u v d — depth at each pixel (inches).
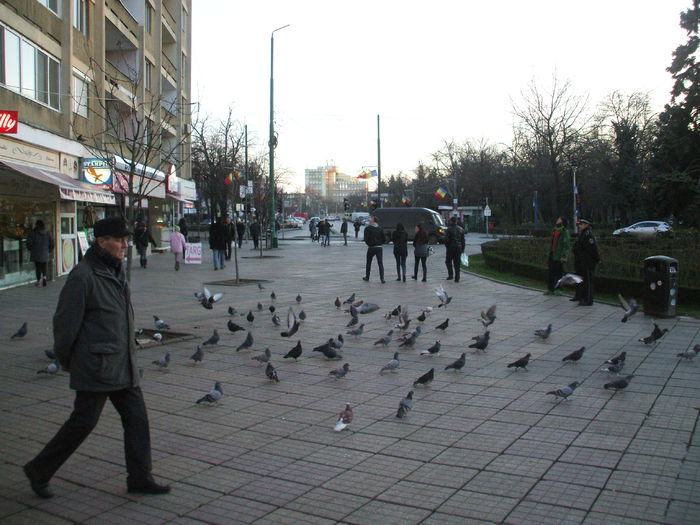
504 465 200.4
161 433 231.9
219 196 2081.7
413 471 196.2
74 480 189.0
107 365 170.1
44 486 175.3
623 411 255.0
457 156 3513.8
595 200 2463.1
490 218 3053.6
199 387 294.8
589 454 209.2
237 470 197.6
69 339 167.5
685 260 653.9
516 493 179.8
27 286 717.3
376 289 698.2
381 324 464.8
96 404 172.7
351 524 161.9
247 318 461.7
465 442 221.3
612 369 300.0
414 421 244.7
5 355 360.2
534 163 2292.1
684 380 301.0
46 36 775.7
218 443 221.6
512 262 866.1
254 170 2304.4
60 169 814.5
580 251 551.5
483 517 165.2
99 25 948.0
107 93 959.0
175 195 1411.2
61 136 804.0
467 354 361.4
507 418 247.6
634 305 445.4
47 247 716.0
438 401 271.0
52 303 576.7
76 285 168.1
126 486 185.0
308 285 741.9
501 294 647.8
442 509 170.1
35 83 749.9
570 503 172.9
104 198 832.3
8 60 677.3
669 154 1202.0
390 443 221.0
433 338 408.8
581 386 292.5
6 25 670.5
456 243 780.0
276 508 171.3
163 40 1592.0
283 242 2010.3
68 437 172.2
